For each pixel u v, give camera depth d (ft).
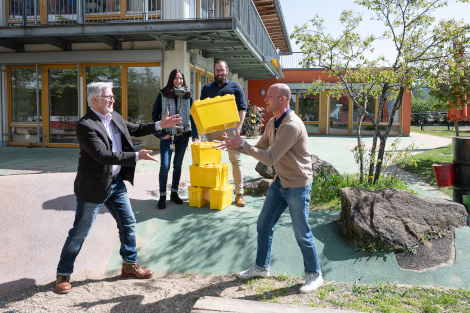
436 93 19.77
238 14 28.55
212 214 14.62
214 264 11.69
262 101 65.41
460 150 14.30
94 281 10.93
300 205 9.37
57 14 33.12
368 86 17.63
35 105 36.24
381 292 9.82
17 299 9.78
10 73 36.27
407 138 51.67
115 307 9.28
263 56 41.57
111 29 28.22
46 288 10.39
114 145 10.02
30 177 17.30
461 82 17.87
